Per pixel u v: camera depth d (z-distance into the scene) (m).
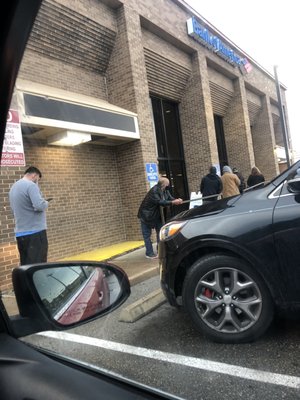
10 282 1.83
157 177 9.45
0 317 1.54
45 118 4.93
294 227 2.49
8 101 1.39
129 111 9.02
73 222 7.00
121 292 1.87
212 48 12.52
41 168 5.78
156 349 2.08
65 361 1.53
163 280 3.05
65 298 1.67
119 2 8.97
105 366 1.78
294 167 2.70
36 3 1.14
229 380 1.80
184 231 2.96
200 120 12.32
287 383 1.73
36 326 1.57
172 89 11.98
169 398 1.34
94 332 2.07
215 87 13.13
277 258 2.52
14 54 1.25
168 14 10.85
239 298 2.61
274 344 2.17
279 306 2.46
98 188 8.45
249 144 13.20
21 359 1.38
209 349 2.19
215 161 12.34
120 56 9.17
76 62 7.82
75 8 7.56
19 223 4.33
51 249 6.12
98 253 6.47
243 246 2.63
